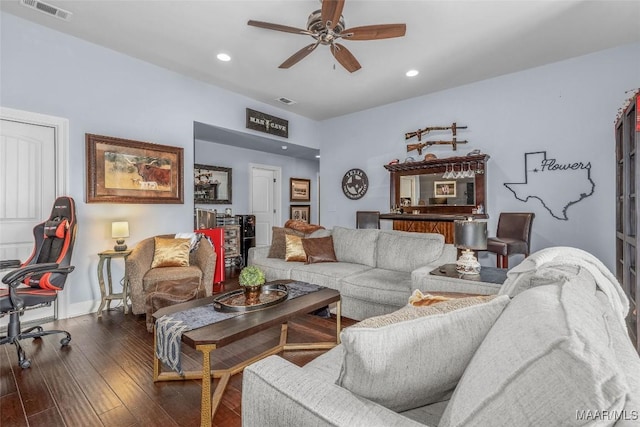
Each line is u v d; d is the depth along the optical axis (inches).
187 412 64.4
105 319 118.2
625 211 101.7
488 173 166.2
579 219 141.3
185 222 158.2
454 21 110.8
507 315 31.9
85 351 91.1
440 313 34.2
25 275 83.4
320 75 157.3
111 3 101.7
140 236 142.3
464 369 33.1
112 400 68.1
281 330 102.9
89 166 125.3
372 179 213.8
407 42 125.0
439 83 169.2
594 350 20.6
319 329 107.7
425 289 91.2
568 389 19.3
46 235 98.8
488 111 165.0
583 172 139.9
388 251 126.4
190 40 124.1
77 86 123.0
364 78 161.6
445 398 35.9
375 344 30.0
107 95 131.2
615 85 132.1
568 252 55.1
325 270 124.6
